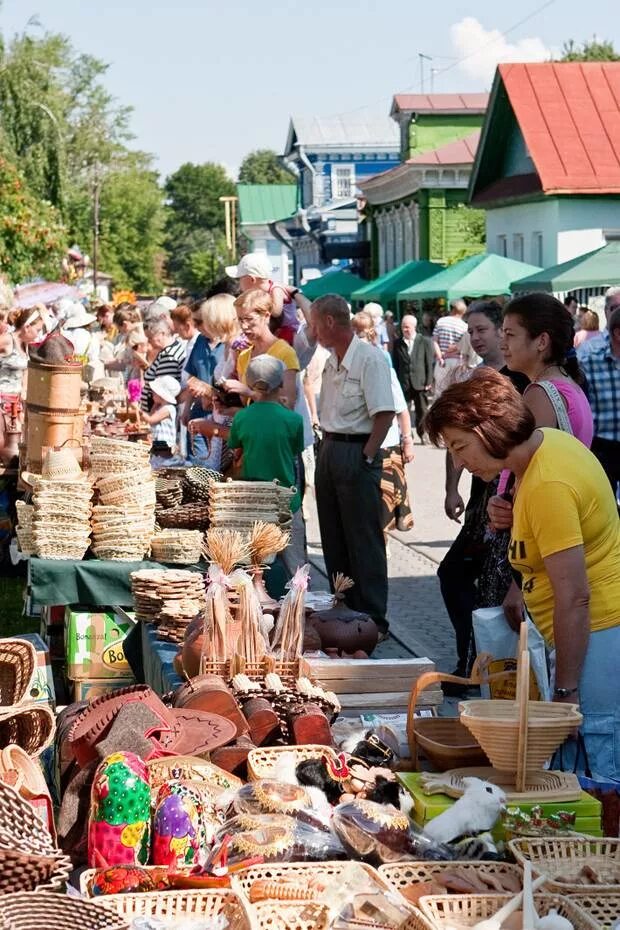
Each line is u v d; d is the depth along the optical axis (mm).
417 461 19203
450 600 7062
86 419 9750
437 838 3262
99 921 2705
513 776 3547
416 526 13352
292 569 7785
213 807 3391
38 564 6238
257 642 4504
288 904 2855
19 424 10523
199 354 9625
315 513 14031
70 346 7320
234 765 3822
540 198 30531
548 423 4555
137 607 5770
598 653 3760
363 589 8031
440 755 3650
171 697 4301
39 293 26422
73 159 76625
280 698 4164
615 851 3188
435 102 51625
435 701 4742
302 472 8742
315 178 78438
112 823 3193
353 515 7922
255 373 7078
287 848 3156
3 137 42781
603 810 3787
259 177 174375
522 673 3426
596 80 31625
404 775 3602
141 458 6480
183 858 3180
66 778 4105
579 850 3182
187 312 10766
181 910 2920
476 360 13016
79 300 27219
